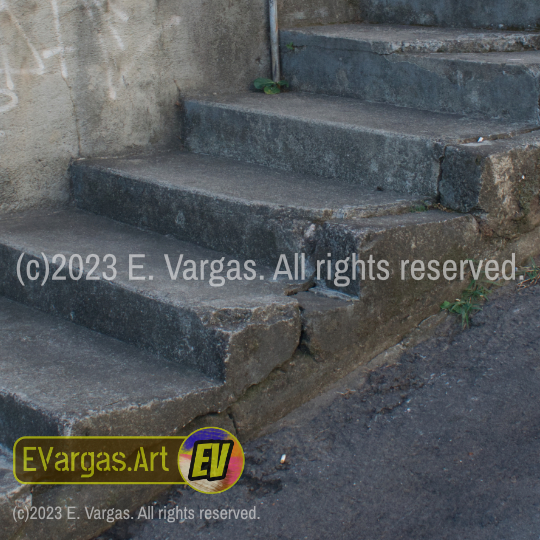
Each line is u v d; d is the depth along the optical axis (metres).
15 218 3.79
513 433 2.41
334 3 5.12
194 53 4.41
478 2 4.52
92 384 2.47
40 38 3.67
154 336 2.74
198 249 3.37
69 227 3.66
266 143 3.91
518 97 3.50
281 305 2.64
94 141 4.07
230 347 2.48
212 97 4.44
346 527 2.21
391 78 4.10
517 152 3.08
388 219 2.97
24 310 3.27
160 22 4.18
